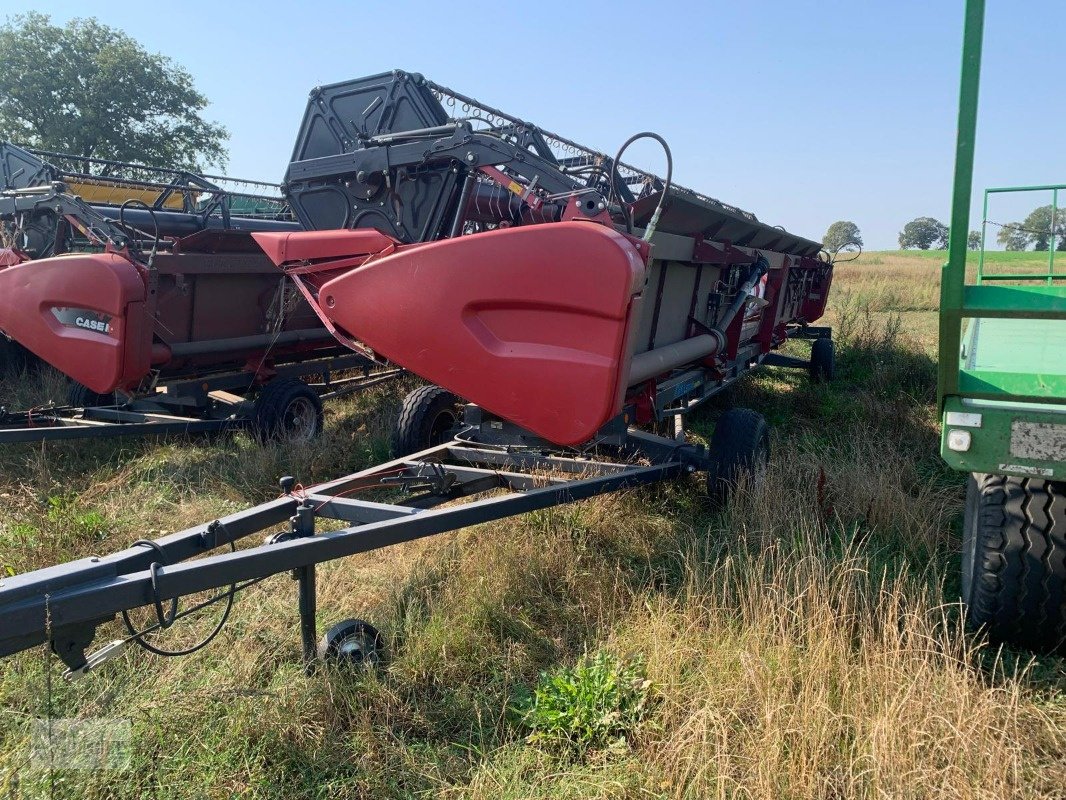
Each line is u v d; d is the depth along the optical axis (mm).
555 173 4188
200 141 36469
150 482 5777
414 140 4641
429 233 4828
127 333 5699
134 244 6141
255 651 3336
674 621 3418
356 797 2543
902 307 20141
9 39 32188
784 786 2367
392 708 2965
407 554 4367
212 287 6930
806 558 3641
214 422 6449
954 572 4055
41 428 5793
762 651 3109
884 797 2229
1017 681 2910
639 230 4512
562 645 3441
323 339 8359
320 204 5297
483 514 3645
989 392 2656
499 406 3777
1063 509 2924
